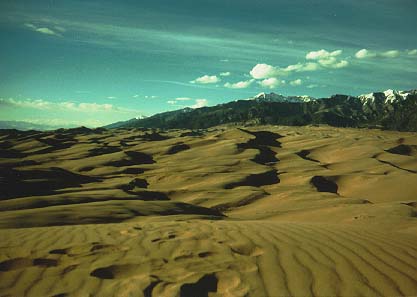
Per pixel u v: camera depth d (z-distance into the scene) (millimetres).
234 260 6355
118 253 6883
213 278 5539
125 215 19688
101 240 7914
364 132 187875
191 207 28484
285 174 60156
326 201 36750
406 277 5531
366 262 6199
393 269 5867
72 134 152250
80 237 8273
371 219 21203
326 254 6652
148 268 5988
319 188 51719
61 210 19125
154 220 18391
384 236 8250
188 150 96188
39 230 9305
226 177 55562
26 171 47344
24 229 9609
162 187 52438
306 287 5184
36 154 95688
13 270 5984
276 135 118812
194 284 5281
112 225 10367
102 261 6367
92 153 91375
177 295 4949
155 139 134125
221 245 7359
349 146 95125
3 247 7348
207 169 64062
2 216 16656
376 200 45094
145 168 68312
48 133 136750
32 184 41188
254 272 5750
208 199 40781
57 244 7582
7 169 45531
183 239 7914
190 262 6266
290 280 5426
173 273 5730
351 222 20469
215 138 109312
